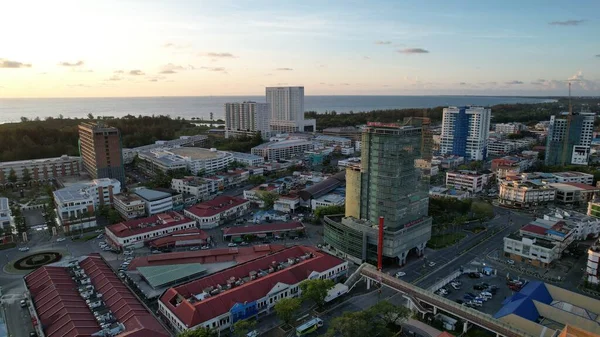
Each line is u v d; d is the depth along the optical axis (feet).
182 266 630.74
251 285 540.93
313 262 617.62
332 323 450.30
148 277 593.83
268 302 532.73
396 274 643.86
